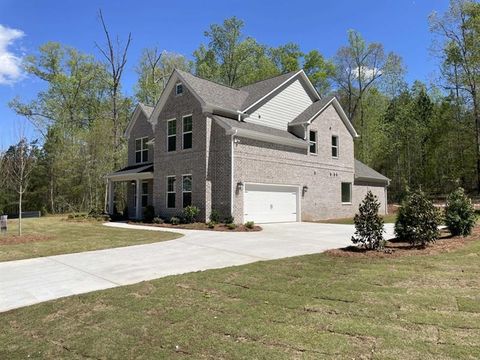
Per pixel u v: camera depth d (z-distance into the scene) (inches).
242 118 820.0
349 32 1738.4
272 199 815.1
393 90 1748.3
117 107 1476.4
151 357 162.2
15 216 1241.4
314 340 168.1
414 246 406.6
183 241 511.2
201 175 761.6
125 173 971.3
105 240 526.9
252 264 341.4
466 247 392.5
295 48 1780.3
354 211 1051.9
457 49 1175.6
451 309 201.5
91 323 208.2
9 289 283.0
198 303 230.8
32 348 181.3
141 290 265.4
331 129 994.7
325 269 310.5
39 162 1369.3
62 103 1535.4
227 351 162.6
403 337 166.9
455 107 1384.1
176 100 835.4
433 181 1579.7
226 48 1700.3
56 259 395.5
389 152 1643.7
